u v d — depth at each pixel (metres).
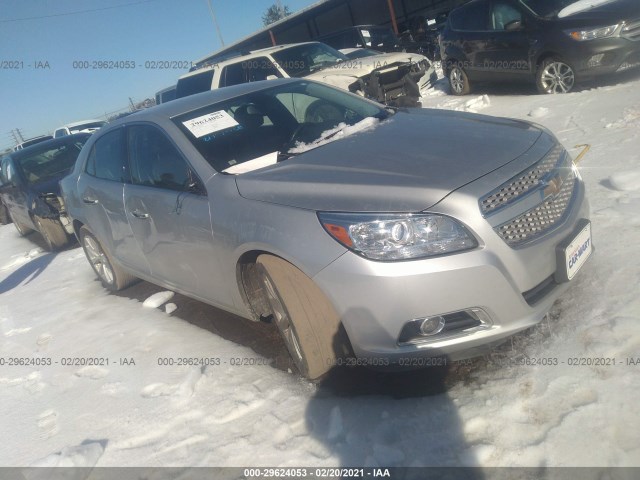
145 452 2.69
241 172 3.18
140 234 3.95
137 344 3.88
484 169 2.59
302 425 2.60
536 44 8.30
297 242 2.59
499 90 10.05
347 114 3.94
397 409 2.54
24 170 8.35
